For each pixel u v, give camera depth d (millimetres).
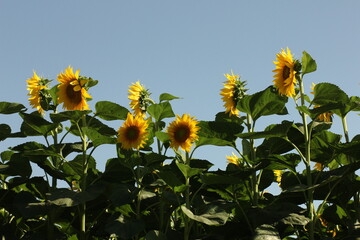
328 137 4379
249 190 4328
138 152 4258
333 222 4305
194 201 4277
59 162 4465
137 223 4051
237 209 4203
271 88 4285
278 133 4105
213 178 4031
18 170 4426
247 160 4578
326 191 4242
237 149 4293
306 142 4172
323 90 4191
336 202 4309
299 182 4266
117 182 4445
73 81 4258
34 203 4191
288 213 4016
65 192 4137
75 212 4383
